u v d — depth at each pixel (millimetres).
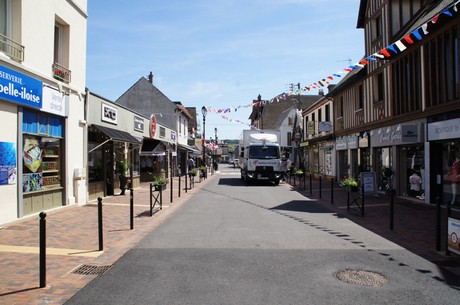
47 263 6031
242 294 4695
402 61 14891
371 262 6137
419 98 13359
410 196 14680
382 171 17375
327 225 9539
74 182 12836
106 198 15656
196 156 60438
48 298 4562
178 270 5711
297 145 33500
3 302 4422
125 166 17453
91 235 8211
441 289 4879
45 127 11008
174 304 4387
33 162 10375
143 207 13016
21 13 9680
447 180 12422
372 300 4492
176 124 36094
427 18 12109
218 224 9727
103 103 15414
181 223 9875
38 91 10242
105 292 4781
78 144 13094
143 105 35562
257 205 13781
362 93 19922
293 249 7008
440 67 12117
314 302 4430
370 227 9234
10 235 8039
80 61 13312
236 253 6719
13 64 9133
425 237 8070
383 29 16750
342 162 24422
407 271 5652
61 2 11812
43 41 10719
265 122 60781
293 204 14031
